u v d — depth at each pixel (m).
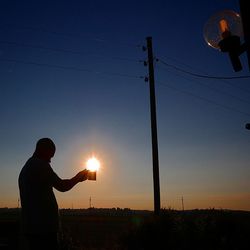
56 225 4.55
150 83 21.06
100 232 33.50
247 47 3.75
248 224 15.55
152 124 20.50
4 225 7.04
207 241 15.01
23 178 4.62
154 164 19.94
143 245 15.55
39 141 4.83
